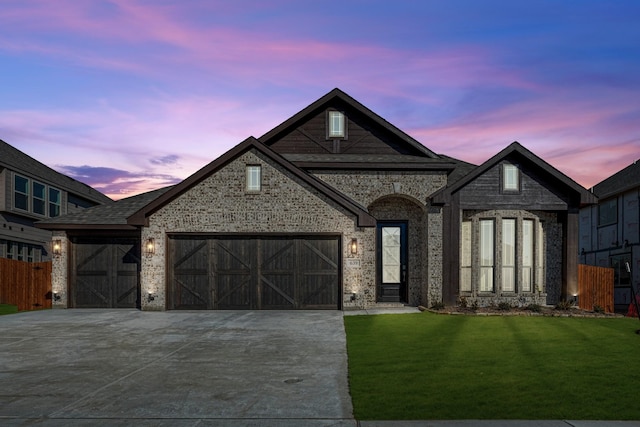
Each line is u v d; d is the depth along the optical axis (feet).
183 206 54.34
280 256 54.29
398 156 61.21
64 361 31.48
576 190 54.34
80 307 57.62
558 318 48.47
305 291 54.19
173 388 25.36
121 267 57.88
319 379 27.02
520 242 55.21
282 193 54.29
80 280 57.88
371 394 23.93
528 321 46.09
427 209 55.72
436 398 23.29
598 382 25.84
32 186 90.79
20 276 61.11
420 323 44.83
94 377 27.55
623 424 20.13
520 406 22.17
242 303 54.19
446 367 29.01
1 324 45.75
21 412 21.80
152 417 21.11
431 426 19.83
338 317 48.80
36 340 38.32
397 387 25.04
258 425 20.13
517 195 55.26
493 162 54.70
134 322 46.47
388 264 59.88
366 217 53.57
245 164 54.54
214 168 54.19
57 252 57.67
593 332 40.32
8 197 83.35
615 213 89.25
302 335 39.70
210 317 49.16
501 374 27.40
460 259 55.72
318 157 59.93
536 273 55.57
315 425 20.12
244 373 28.35
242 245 54.39
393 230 59.98
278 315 50.31
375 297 58.90
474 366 29.22
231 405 22.63
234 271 54.24
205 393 24.49
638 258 81.20
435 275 54.85
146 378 27.32
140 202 63.62
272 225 54.13
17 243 87.20
